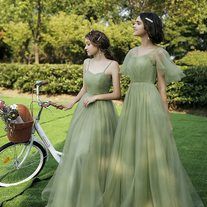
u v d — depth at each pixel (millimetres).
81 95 3301
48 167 4262
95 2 11711
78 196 2721
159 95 2740
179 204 2645
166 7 10289
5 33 15273
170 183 2609
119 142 2738
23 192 3543
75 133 2945
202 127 6699
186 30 17984
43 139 3732
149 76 2729
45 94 10930
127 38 13836
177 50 18516
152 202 2615
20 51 16453
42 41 14883
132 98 2754
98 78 2945
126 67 2879
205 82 8500
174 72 2709
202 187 3691
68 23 14344
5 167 3877
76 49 15047
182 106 8938
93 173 2758
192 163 4496
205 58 13758
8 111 3418
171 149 2672
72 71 10469
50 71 10656
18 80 11070
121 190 2703
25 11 12148
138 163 2607
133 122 2703
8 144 3797
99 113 2924
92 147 2807
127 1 11031
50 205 3008
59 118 7352
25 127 3535
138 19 2762
